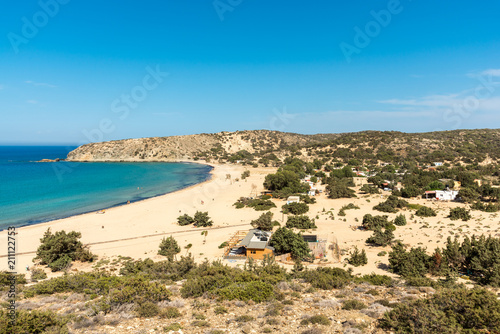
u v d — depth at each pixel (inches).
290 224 2124.8
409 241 1681.8
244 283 727.7
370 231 1955.0
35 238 2041.1
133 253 1706.4
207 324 503.8
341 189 3154.5
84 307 605.0
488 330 433.1
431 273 1156.5
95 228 2305.6
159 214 2758.4
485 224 1925.4
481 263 1100.5
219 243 1830.7
